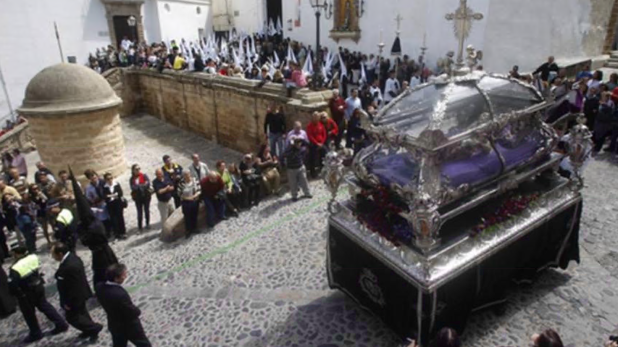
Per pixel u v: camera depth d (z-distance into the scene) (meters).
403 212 4.07
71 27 23.61
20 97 22.19
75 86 12.10
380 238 4.33
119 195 8.64
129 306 4.54
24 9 21.64
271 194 9.29
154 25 27.84
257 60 19.36
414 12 16.95
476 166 4.28
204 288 6.00
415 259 3.92
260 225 7.86
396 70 15.45
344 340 4.62
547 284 5.13
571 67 13.19
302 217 7.91
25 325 6.12
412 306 4.02
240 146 15.70
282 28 25.30
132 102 22.64
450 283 3.94
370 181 4.66
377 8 18.52
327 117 10.02
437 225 3.70
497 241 4.22
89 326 5.45
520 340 4.33
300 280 5.85
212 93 16.28
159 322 5.40
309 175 10.05
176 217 8.01
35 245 8.56
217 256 6.87
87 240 5.86
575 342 4.24
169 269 6.73
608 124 8.97
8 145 17.97
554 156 5.03
